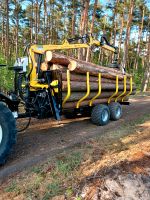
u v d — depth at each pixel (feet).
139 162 13.67
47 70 20.34
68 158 15.47
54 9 113.60
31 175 13.69
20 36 139.44
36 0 91.71
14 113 17.22
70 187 12.06
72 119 27.04
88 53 57.52
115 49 30.96
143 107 37.65
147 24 112.27
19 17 116.26
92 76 23.57
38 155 16.39
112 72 26.96
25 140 19.43
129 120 27.50
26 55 20.95
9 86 35.32
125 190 11.29
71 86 20.70
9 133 14.55
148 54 91.25
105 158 15.07
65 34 127.03
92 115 24.56
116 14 99.19
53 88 20.10
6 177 13.65
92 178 12.43
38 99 20.04
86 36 26.13
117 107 27.25
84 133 21.62
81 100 22.59
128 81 30.78
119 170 12.78
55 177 13.30
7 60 51.19
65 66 21.59
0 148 14.37
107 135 20.67
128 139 19.25
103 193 11.09
